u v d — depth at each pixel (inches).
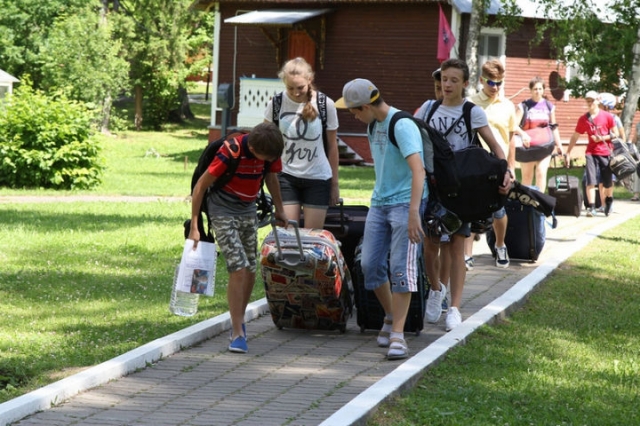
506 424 299.9
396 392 321.1
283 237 412.2
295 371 366.6
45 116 1296.8
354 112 390.3
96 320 455.8
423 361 358.3
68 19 2325.3
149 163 1792.6
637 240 725.3
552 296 510.3
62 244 703.7
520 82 1695.4
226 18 1830.7
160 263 632.4
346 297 426.0
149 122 2709.2
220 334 428.1
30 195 1190.9
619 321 462.6
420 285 410.9
